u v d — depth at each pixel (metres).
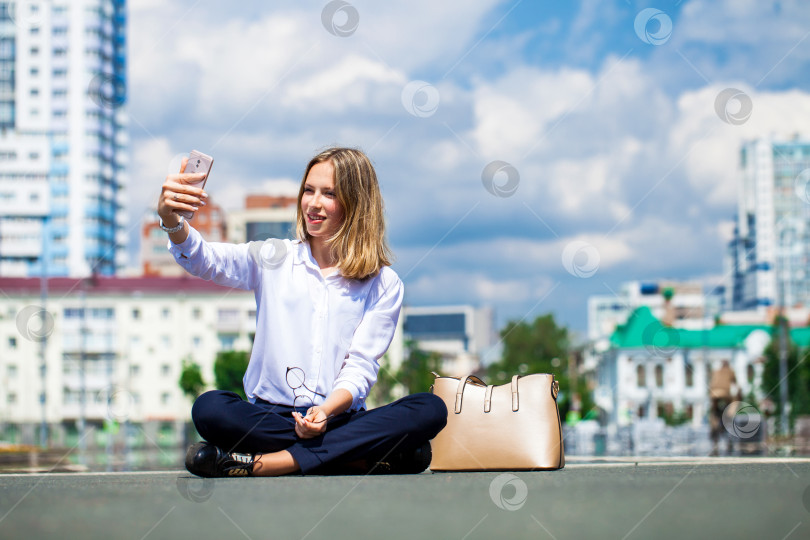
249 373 3.46
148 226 68.75
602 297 89.56
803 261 97.50
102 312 65.31
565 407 71.81
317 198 3.49
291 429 3.25
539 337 76.19
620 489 2.30
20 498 2.18
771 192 100.50
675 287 83.25
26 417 63.91
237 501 2.05
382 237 3.62
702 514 1.77
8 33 78.75
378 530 1.58
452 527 1.62
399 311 3.61
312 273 3.46
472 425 3.86
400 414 3.32
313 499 2.10
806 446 19.33
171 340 65.75
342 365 3.46
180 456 37.12
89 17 78.62
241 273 3.47
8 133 77.31
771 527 1.61
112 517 1.75
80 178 78.12
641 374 68.06
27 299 64.75
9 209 77.31
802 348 51.81
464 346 124.62
